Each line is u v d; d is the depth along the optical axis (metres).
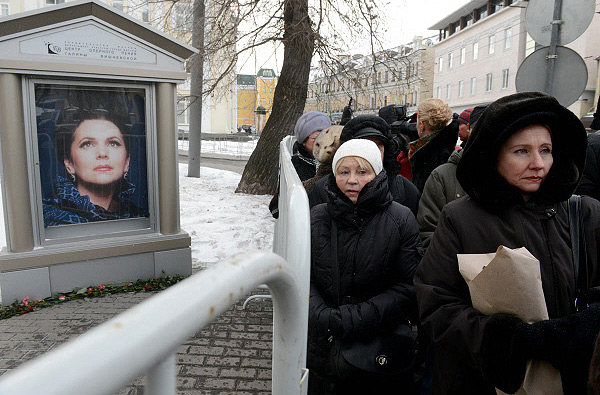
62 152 4.10
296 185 1.58
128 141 4.39
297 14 9.55
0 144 3.81
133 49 4.14
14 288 3.93
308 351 1.99
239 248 6.05
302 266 1.32
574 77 3.65
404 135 3.78
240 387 2.76
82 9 3.80
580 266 1.43
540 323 1.17
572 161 1.47
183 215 7.78
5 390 0.31
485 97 49.91
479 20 49.88
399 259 1.98
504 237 1.44
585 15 3.58
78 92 4.09
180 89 27.61
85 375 0.36
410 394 2.05
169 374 0.49
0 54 3.61
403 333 1.90
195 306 0.51
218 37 10.30
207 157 23.33
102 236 4.36
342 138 2.64
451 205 1.58
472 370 1.46
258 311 3.87
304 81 10.08
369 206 1.95
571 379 1.15
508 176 1.44
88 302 4.05
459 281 1.48
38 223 4.04
